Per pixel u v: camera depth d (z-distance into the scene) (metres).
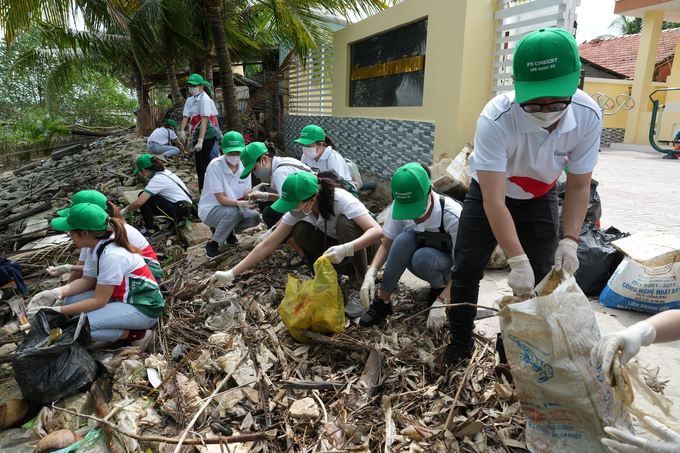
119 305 3.03
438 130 5.63
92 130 17.41
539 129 1.86
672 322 1.48
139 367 2.76
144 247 3.52
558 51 1.59
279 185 4.29
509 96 1.92
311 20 9.15
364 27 7.49
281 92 11.87
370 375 2.55
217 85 15.38
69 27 10.58
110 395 2.64
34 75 20.12
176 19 9.33
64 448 2.22
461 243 2.33
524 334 1.66
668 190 7.27
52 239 5.88
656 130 13.04
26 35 18.84
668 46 16.73
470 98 5.26
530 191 2.15
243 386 2.53
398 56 6.70
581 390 1.64
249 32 11.73
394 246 3.04
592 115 1.92
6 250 5.78
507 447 2.06
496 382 2.37
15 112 18.25
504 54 5.02
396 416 2.27
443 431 2.15
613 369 1.45
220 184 4.62
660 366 2.54
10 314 3.86
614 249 3.40
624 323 3.06
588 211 3.90
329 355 2.83
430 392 2.40
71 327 2.72
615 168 9.88
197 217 5.80
